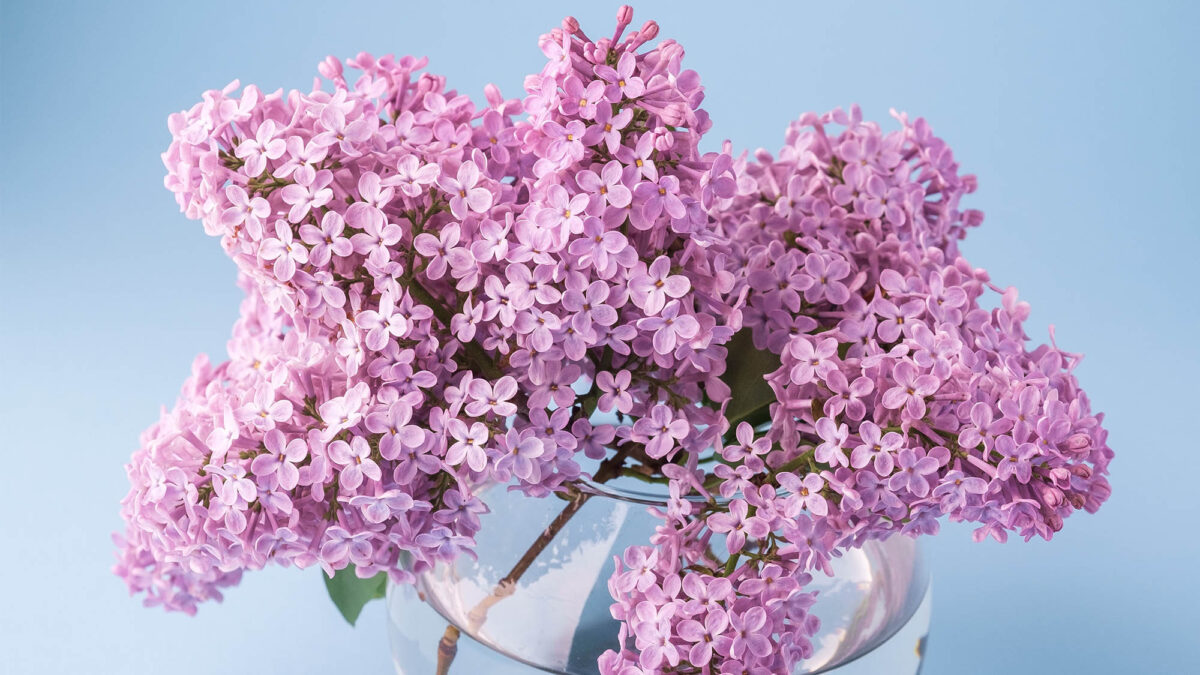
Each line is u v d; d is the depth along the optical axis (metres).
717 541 0.74
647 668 0.72
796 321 0.76
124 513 0.79
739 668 0.72
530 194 0.72
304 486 0.73
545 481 0.74
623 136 0.71
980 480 0.70
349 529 0.73
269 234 0.72
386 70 0.76
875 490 0.71
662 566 0.73
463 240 0.72
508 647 0.80
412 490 0.73
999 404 0.71
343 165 0.73
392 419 0.71
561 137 0.70
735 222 0.81
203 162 0.72
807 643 0.74
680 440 0.73
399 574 0.78
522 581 0.78
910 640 0.83
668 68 0.71
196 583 0.88
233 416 0.72
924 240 0.80
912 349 0.73
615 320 0.71
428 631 0.83
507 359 0.73
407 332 0.71
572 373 0.73
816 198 0.81
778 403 0.74
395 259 0.72
